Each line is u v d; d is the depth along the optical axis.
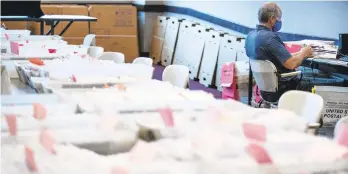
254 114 1.91
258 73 4.11
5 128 1.68
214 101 2.12
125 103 2.01
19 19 6.06
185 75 3.59
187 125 1.73
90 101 2.06
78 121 1.76
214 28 7.41
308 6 5.31
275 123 1.76
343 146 1.53
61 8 8.48
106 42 8.90
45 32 8.28
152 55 9.11
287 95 2.74
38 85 2.69
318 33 5.19
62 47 4.16
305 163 1.38
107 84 2.61
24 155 1.48
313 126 2.05
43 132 1.63
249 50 4.22
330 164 1.39
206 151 1.46
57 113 1.89
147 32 9.25
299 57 4.00
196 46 7.44
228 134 1.62
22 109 1.92
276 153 1.46
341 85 4.23
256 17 6.23
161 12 9.25
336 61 3.91
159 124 1.74
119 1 9.41
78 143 1.59
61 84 2.56
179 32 8.12
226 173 1.33
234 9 6.78
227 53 6.60
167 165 1.40
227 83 4.97
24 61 3.44
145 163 1.43
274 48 4.02
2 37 4.93
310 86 4.23
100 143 1.60
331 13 4.97
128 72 3.01
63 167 1.40
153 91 2.35
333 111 3.71
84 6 8.70
